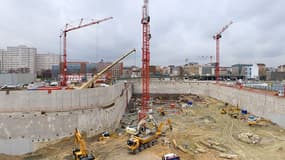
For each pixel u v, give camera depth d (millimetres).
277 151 31484
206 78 138250
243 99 63406
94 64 146625
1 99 32875
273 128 43750
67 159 29922
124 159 28719
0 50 158750
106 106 43344
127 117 57750
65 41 64188
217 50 100125
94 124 38656
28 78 64062
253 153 30750
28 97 33781
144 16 52781
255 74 148000
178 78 135500
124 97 63656
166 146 33406
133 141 30406
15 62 161125
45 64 182250
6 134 32688
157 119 53000
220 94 82188
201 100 83188
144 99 57562
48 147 33812
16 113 33094
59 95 35531
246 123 48344
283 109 44156
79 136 29094
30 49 164625
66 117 35344
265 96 51094
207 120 51625
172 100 87750
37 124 33625
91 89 39375
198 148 32531
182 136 38625
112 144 34875
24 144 32906
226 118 53656
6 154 32469
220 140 36406
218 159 28531
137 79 108312
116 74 150000
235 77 140500
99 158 29312
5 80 56500
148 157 29250
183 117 55312
